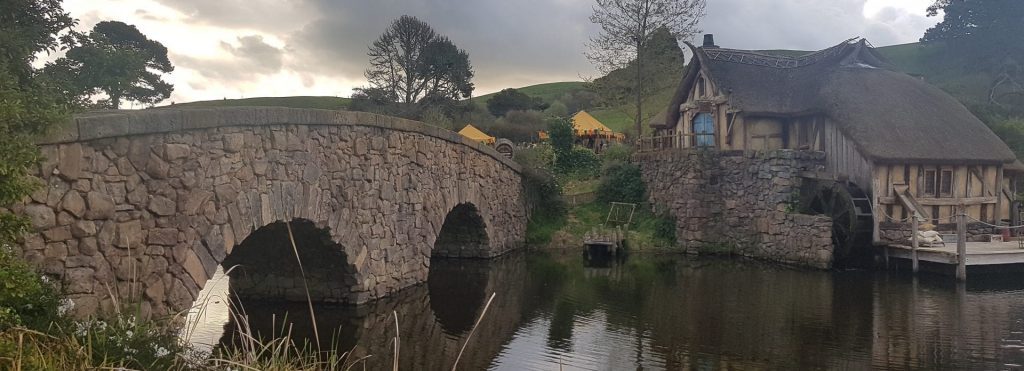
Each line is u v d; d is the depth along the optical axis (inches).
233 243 326.3
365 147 470.9
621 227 928.9
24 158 182.9
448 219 791.1
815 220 722.8
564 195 1028.5
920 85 886.4
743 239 834.2
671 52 1258.0
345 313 465.4
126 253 264.1
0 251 175.6
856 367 350.3
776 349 385.1
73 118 235.5
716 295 558.6
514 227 891.4
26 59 225.9
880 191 738.2
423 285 583.5
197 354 223.0
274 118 356.5
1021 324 445.1
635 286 605.0
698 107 948.6
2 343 154.9
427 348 383.9
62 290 224.8
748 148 880.3
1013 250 646.5
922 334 419.5
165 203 283.7
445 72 1987.0
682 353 377.4
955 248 663.1
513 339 408.2
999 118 1328.7
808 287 596.7
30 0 248.7
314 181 403.9
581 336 416.8
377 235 500.1
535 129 1702.8
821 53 931.3
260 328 413.1
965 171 781.3
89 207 246.8
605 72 1282.0
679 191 892.6
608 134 1407.5
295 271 494.3
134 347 197.8
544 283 622.8
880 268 713.0
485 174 767.1
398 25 1975.9
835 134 799.1
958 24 1936.5
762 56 943.7
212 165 311.4
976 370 344.2
